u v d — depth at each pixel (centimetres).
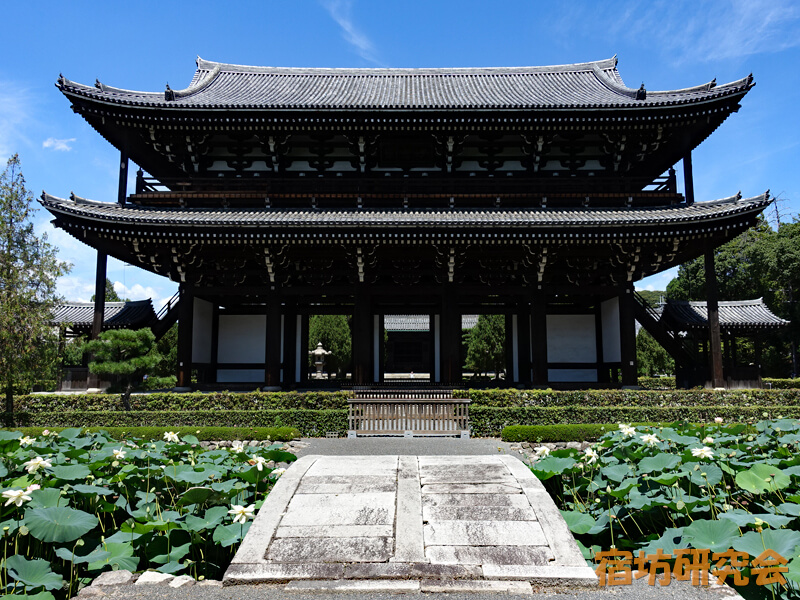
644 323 2331
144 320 2216
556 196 2203
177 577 545
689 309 2288
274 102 2434
